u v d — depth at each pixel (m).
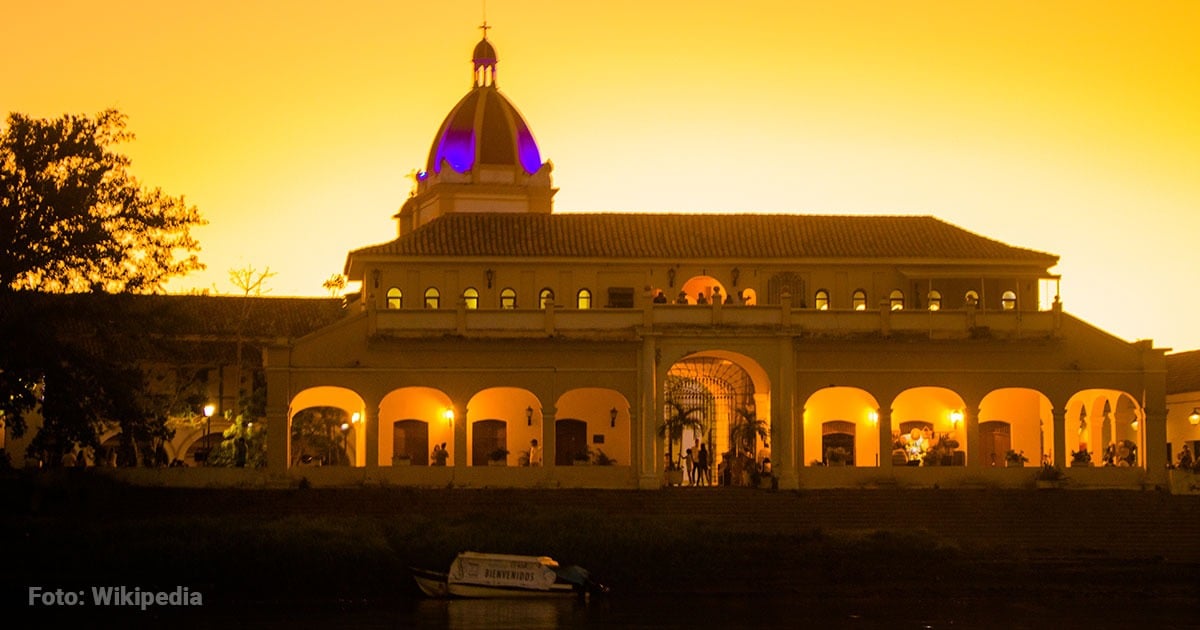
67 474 56.47
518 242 68.75
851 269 68.62
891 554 51.41
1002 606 46.97
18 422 54.72
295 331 74.50
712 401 67.12
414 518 53.62
